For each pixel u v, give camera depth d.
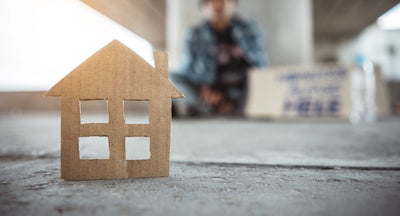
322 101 3.27
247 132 2.01
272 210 0.47
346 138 1.59
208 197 0.55
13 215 0.45
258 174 0.74
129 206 0.50
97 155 0.95
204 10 4.36
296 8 4.28
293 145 1.34
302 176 0.72
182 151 1.17
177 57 4.49
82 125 0.68
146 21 2.56
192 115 4.16
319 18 7.04
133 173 0.70
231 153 1.11
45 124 3.00
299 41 4.30
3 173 0.76
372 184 0.64
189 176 0.72
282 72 3.65
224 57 4.37
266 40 4.34
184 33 4.45
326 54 9.72
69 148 0.68
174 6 4.39
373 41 8.88
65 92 0.68
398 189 0.60
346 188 0.61
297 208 0.48
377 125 2.46
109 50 0.69
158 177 0.71
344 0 5.53
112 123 0.69
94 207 0.49
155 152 0.72
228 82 4.35
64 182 0.67
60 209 0.48
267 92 3.69
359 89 3.74
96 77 0.69
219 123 2.94
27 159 0.98
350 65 3.28
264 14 4.32
